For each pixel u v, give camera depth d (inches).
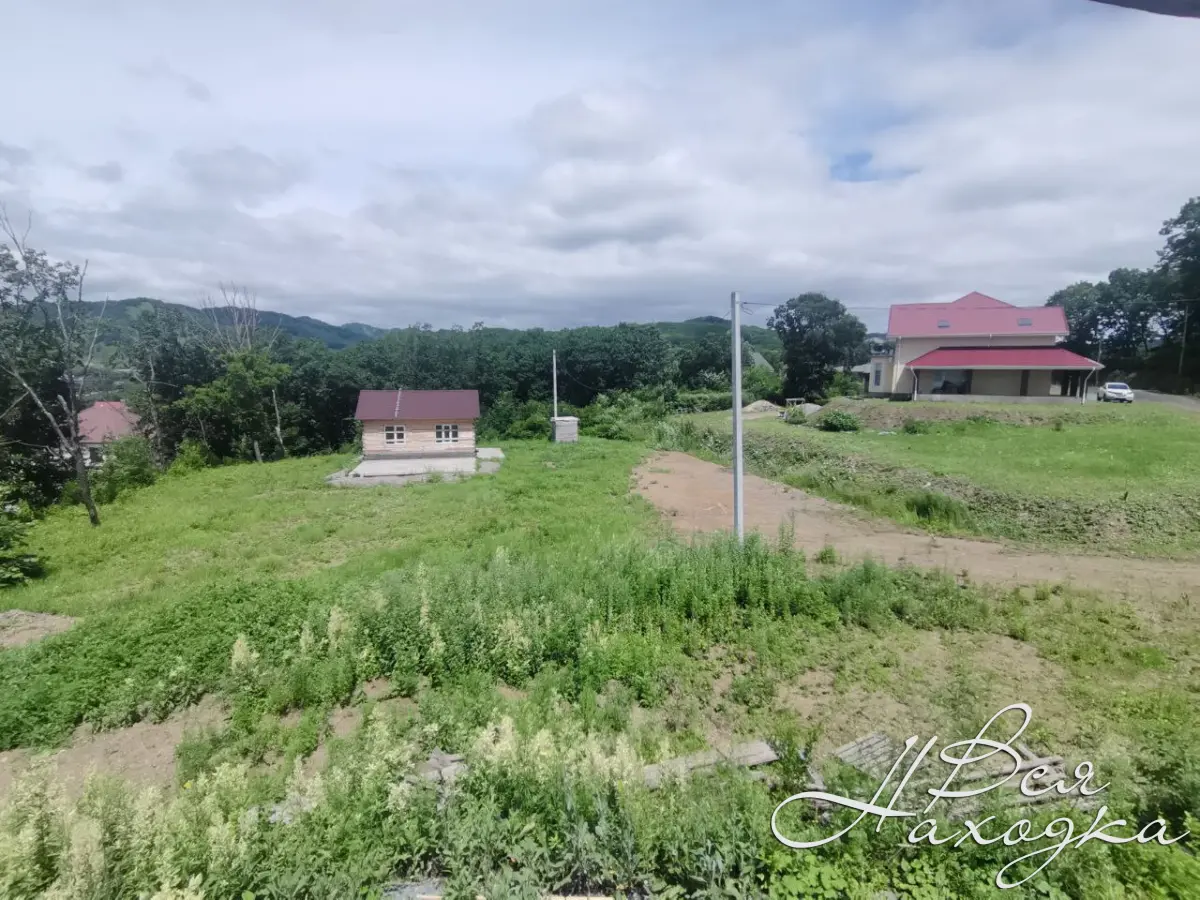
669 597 394.0
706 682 318.7
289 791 207.9
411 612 356.5
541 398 1919.3
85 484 771.4
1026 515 588.7
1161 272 1651.1
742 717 289.7
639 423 1663.4
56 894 159.2
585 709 289.6
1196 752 221.0
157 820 184.4
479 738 226.8
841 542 565.0
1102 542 527.8
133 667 331.3
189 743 269.3
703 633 370.6
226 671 329.4
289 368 1503.4
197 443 1412.4
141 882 167.2
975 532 587.2
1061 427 959.0
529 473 1005.8
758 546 458.0
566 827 182.9
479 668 331.0
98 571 569.6
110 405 1763.0
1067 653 339.3
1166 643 348.5
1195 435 827.4
